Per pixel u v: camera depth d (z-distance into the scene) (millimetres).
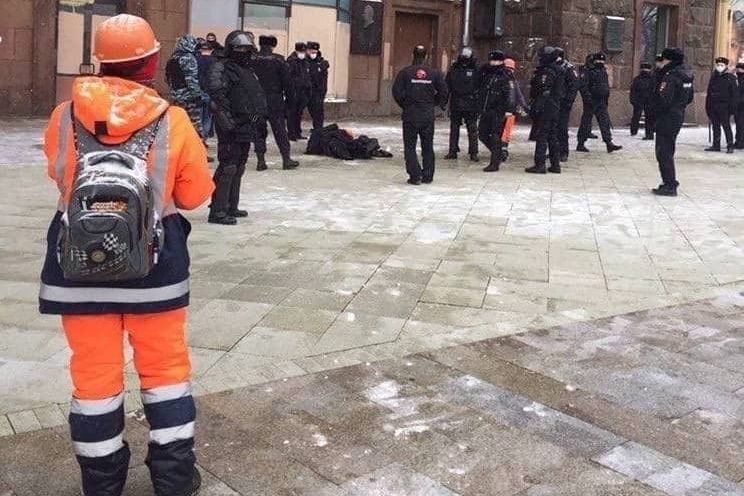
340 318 5469
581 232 8492
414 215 9094
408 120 11164
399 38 23578
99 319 2908
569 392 4387
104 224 2660
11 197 9375
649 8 23453
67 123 2938
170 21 19406
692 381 4578
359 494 3318
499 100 12727
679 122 10867
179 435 3049
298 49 15922
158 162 2906
